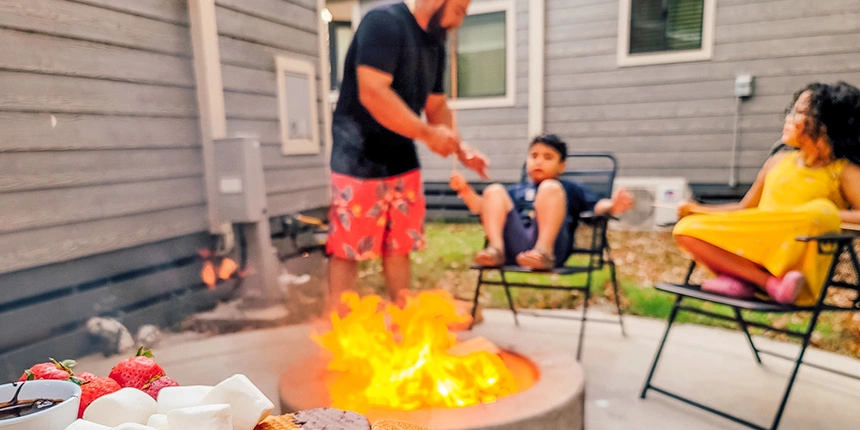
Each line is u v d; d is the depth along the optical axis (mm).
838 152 1830
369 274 3256
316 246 3230
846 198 1828
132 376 1001
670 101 3824
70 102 2213
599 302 3016
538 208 2287
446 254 3711
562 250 2342
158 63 2576
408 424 1012
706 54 3684
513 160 4230
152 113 2557
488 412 1180
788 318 2586
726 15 3607
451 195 4348
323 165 3461
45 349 2139
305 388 1396
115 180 2404
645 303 2912
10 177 2023
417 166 2146
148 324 2533
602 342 2436
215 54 2729
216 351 2301
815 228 1687
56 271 2195
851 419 1682
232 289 2799
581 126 4074
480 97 4258
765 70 3570
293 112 3203
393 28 1891
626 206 2340
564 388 1326
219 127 2773
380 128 1979
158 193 2596
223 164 2754
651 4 3762
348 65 1977
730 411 1754
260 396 834
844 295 2682
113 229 2400
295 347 2340
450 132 2094
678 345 2389
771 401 1824
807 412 1735
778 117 3576
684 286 1950
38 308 2127
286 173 3160
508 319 2801
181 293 2707
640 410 1784
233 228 2816
